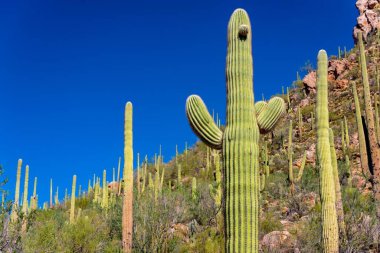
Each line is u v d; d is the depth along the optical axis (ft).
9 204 33.91
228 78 18.31
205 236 42.88
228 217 16.71
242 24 18.65
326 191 29.78
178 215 50.01
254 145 17.17
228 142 17.29
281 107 18.10
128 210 38.68
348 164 65.36
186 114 18.52
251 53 18.66
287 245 39.73
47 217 50.83
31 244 36.06
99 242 43.06
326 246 29.09
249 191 16.63
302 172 69.21
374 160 50.29
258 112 18.97
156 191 54.24
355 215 39.75
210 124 18.13
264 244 40.04
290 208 54.80
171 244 42.19
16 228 34.60
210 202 51.26
